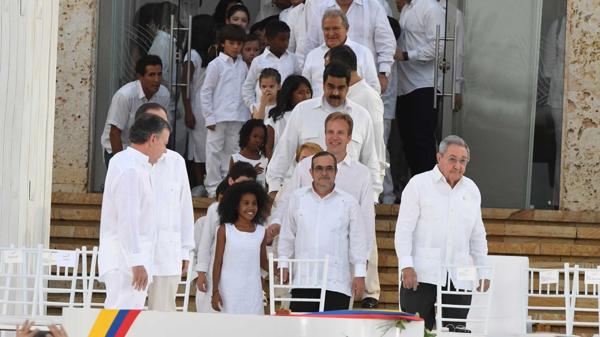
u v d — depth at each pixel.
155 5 43.19
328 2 39.72
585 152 43.12
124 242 26.19
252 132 37.50
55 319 23.67
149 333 19.56
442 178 29.41
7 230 32.03
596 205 43.09
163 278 27.41
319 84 37.38
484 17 42.25
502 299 29.08
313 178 30.36
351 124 31.62
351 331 19.64
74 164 43.47
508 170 42.34
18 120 32.53
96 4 43.50
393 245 37.72
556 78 43.31
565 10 43.25
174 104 42.59
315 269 28.47
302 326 19.62
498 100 42.31
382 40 39.69
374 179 33.97
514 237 39.38
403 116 41.97
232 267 29.83
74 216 39.19
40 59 33.69
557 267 37.88
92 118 43.53
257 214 30.00
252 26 42.47
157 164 27.23
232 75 41.12
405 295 29.36
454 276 28.98
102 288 36.72
